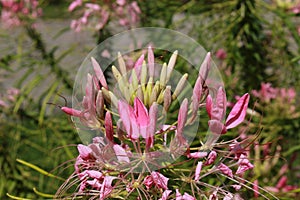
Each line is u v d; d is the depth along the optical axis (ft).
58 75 2.46
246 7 2.49
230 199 1.37
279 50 2.60
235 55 2.46
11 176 2.36
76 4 2.56
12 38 2.64
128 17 2.63
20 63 2.53
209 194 1.38
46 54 2.52
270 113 2.41
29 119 2.52
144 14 2.67
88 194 1.37
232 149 1.37
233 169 1.54
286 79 2.60
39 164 2.34
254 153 2.08
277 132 2.35
